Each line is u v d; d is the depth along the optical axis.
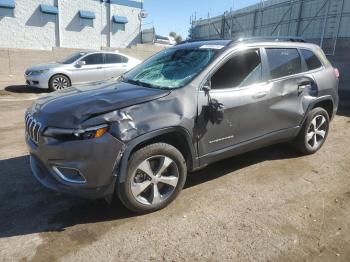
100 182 3.10
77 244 3.00
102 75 12.57
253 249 2.96
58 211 3.53
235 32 30.81
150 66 4.46
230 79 3.92
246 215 3.50
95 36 28.97
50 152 3.08
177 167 3.55
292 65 4.71
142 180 3.39
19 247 2.94
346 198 3.90
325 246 3.02
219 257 2.85
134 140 3.14
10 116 8.02
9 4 24.38
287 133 4.70
